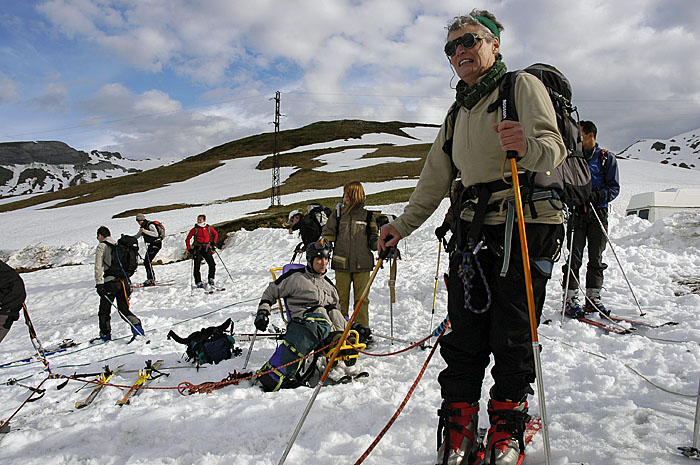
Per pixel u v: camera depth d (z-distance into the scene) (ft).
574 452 7.12
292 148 336.70
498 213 6.66
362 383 13.23
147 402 13.51
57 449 10.61
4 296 16.19
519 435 6.69
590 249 17.72
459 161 7.18
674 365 11.41
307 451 8.96
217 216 116.16
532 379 6.92
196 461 9.12
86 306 39.68
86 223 138.92
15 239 118.93
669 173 178.81
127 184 255.09
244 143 371.15
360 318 17.88
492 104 6.64
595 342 14.55
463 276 6.77
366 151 291.58
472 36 6.87
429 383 12.26
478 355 7.01
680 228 29.73
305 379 13.78
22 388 16.51
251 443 9.75
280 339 17.31
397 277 30.68
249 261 54.75
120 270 24.23
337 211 18.35
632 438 7.33
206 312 29.37
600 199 17.11
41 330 31.37
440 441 6.96
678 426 7.61
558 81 7.09
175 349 20.02
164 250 67.56
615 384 10.50
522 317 6.58
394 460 7.92
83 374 17.01
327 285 16.30
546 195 6.54
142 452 9.96
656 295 19.42
